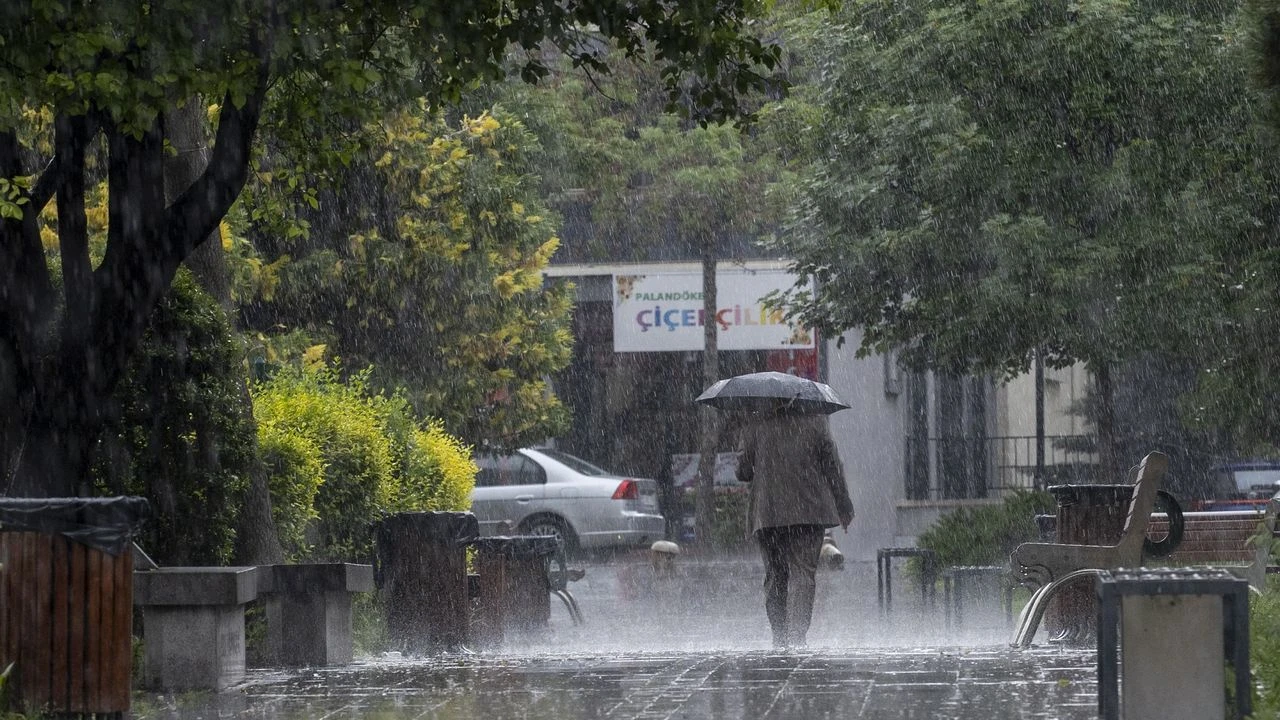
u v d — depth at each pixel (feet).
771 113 248.93
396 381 229.25
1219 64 198.70
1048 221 212.43
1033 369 378.53
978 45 208.54
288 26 94.68
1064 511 110.63
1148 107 203.51
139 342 109.29
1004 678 85.76
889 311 237.66
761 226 340.18
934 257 220.02
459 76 100.94
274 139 142.41
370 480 140.97
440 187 226.17
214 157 103.30
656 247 355.36
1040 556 107.65
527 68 108.17
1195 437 291.58
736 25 105.29
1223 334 194.59
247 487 114.62
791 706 75.87
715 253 335.06
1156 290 199.62
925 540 216.54
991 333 217.97
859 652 106.52
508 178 234.38
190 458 111.24
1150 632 61.67
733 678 88.69
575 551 284.00
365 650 129.80
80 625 76.74
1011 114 211.61
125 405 109.40
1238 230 190.39
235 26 93.50
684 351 361.30
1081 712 71.41
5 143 101.35
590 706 77.41
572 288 263.49
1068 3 207.72
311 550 133.69
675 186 321.93
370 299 228.84
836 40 221.87
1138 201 203.62
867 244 223.30
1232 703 61.87
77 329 101.50
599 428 362.94
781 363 351.25
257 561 117.70
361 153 125.18
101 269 102.27
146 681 92.17
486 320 236.63
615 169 323.57
